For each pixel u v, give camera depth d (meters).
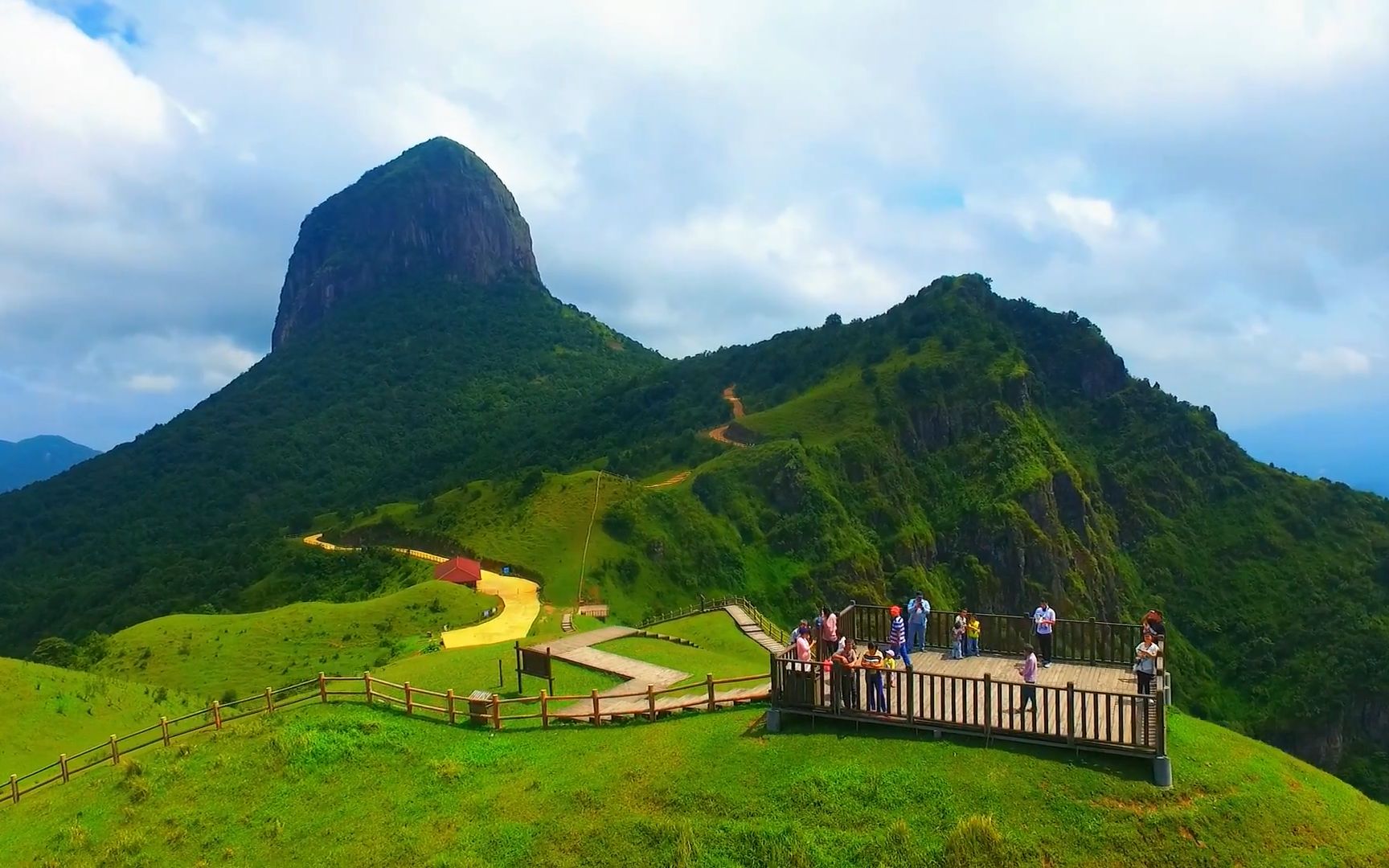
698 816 18.86
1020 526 117.62
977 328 153.75
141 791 23.91
